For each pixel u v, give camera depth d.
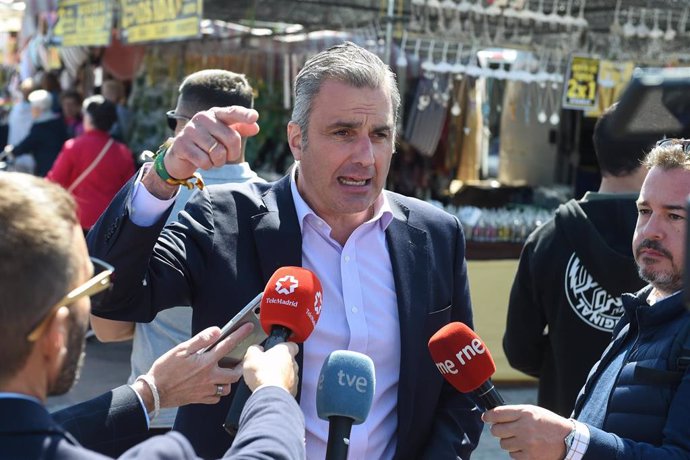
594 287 3.08
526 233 6.74
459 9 6.21
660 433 2.11
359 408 1.79
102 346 7.46
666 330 2.19
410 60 7.46
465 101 8.27
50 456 1.29
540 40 6.94
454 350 2.14
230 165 3.18
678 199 2.23
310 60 2.34
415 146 8.13
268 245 2.35
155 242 2.10
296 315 1.86
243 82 3.44
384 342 2.35
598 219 3.12
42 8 8.79
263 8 7.38
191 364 1.97
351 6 7.04
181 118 3.36
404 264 2.41
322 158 2.27
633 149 3.08
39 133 8.98
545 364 3.35
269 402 1.52
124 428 1.91
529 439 2.08
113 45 9.84
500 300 6.66
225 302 2.30
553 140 9.30
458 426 2.43
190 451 1.43
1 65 13.02
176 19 6.05
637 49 7.05
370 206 2.42
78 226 1.46
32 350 1.35
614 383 2.23
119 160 7.24
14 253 1.31
